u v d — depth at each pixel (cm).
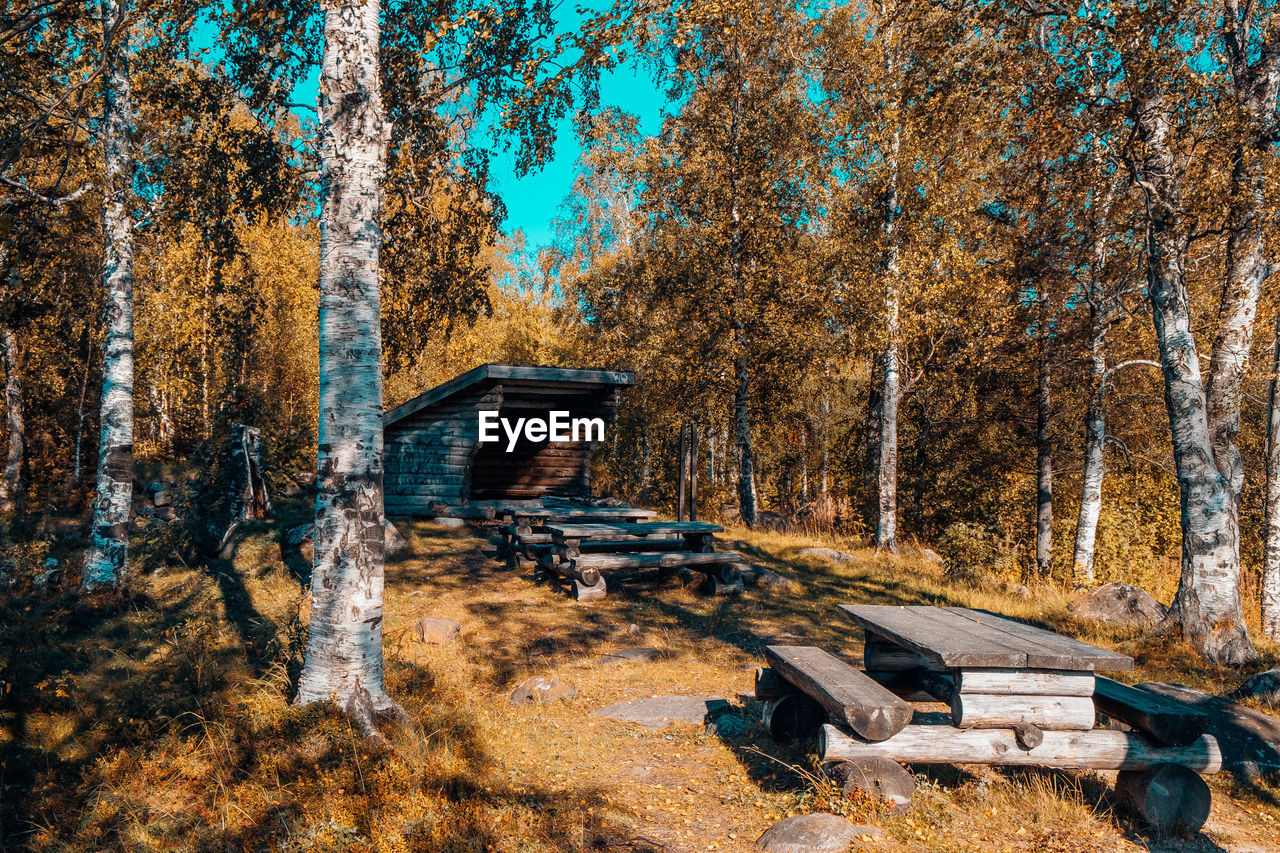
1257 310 989
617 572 1085
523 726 532
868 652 509
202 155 988
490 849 348
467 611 845
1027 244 1334
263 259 2159
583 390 1550
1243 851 382
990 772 454
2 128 878
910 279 1451
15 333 1698
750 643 790
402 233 1077
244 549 1065
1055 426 1764
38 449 2050
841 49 1588
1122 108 864
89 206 1592
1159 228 887
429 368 2525
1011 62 940
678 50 1802
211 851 343
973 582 1211
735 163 1814
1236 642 788
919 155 1440
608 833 375
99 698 542
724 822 393
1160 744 400
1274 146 913
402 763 417
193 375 2136
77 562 1152
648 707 574
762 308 1820
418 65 905
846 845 351
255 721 457
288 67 939
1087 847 371
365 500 492
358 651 482
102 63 674
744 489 1848
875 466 2058
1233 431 941
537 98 798
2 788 409
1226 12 909
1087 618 953
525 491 1705
